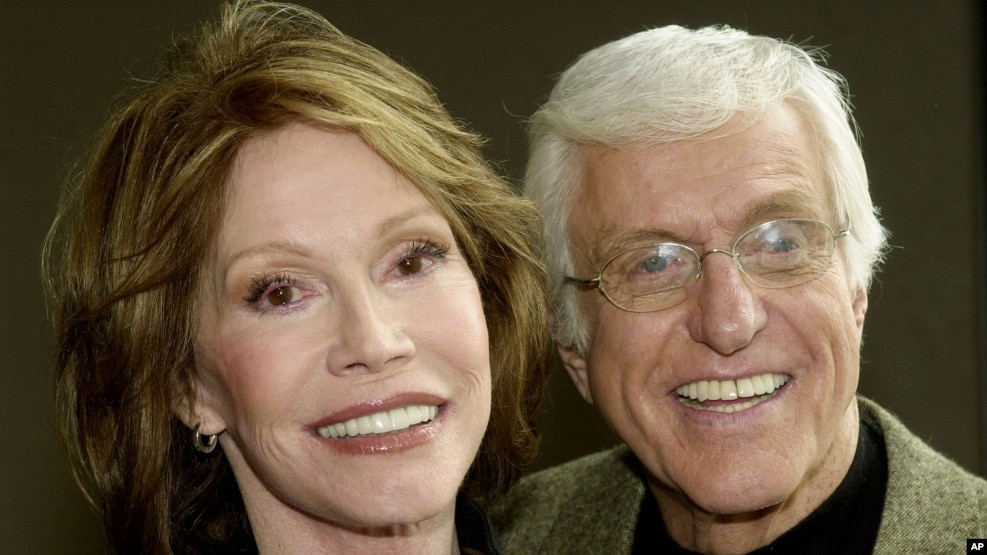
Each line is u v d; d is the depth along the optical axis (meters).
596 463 3.93
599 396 3.28
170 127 2.55
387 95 2.62
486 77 6.45
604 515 3.69
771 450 3.04
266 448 2.50
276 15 2.79
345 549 2.68
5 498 6.17
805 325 2.99
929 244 6.26
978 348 6.21
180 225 2.47
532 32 6.49
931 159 6.25
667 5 6.43
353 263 2.44
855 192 3.15
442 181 2.62
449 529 2.74
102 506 2.78
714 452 3.07
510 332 2.98
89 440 2.70
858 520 3.27
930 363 6.24
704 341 3.01
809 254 3.00
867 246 3.24
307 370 2.44
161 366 2.57
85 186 2.68
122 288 2.50
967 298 6.22
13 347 6.21
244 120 2.44
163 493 2.70
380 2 6.41
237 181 2.44
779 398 3.07
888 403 6.23
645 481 3.68
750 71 3.04
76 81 6.28
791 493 3.11
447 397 2.55
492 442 3.06
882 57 6.28
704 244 2.99
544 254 3.31
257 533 2.74
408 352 2.46
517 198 2.95
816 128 3.08
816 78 3.15
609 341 3.18
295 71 2.52
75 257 2.67
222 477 2.87
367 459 2.48
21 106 6.27
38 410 6.22
